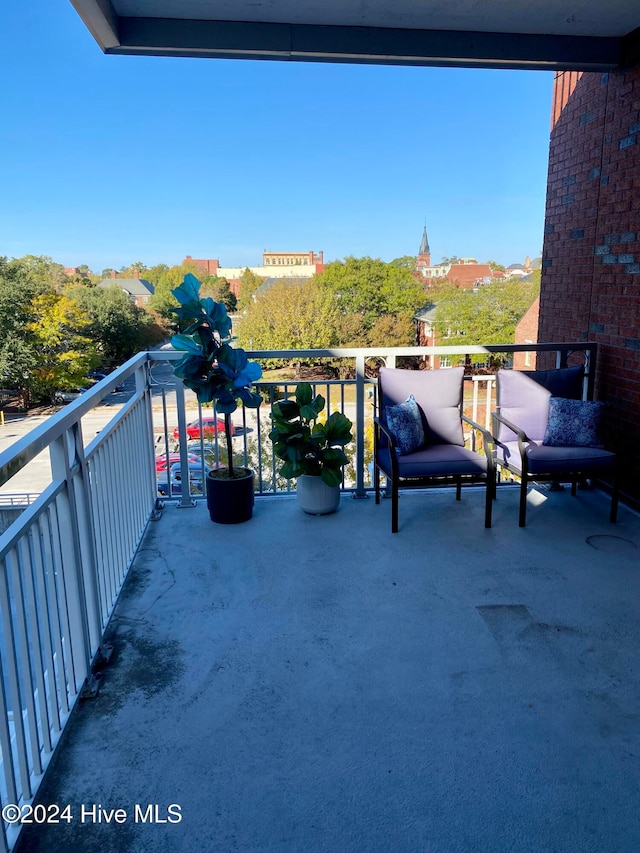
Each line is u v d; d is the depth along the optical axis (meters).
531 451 3.52
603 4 3.19
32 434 1.55
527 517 3.64
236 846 1.45
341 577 2.86
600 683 2.06
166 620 2.49
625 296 3.87
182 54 3.43
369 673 2.12
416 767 1.69
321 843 1.46
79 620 1.96
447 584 2.79
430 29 3.49
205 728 1.86
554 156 4.73
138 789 1.62
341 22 3.34
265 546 3.22
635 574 2.88
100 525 2.32
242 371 3.46
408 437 3.54
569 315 4.58
